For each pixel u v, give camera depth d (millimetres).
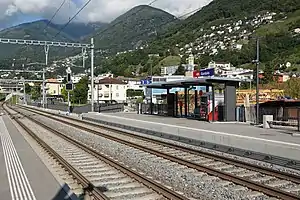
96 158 16703
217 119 33969
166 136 26047
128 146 20500
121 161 16297
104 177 12742
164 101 58031
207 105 34719
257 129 26453
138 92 106875
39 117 49406
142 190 10898
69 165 14000
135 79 109500
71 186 11594
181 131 26594
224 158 15789
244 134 23219
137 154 17750
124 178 12539
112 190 11023
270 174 12992
